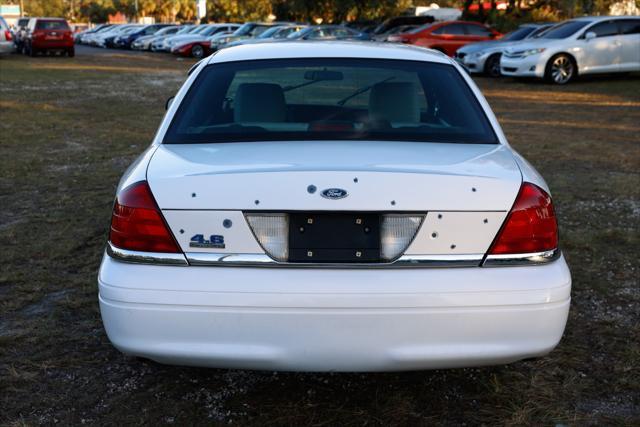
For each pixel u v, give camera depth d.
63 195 6.32
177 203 2.51
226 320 2.46
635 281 4.36
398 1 40.62
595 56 17.58
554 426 2.80
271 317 2.44
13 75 20.09
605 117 12.12
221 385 3.11
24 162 7.78
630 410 2.93
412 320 2.45
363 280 2.45
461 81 3.47
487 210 2.52
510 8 36.50
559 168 7.80
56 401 2.95
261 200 2.47
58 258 4.66
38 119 11.29
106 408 2.90
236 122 3.17
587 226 5.54
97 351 3.40
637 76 19.45
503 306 2.48
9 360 3.28
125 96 15.16
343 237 2.48
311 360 2.48
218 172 2.55
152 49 37.06
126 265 2.55
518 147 9.07
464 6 37.53
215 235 2.49
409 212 2.48
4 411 2.86
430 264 2.49
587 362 3.33
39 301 3.96
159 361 2.56
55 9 107.06
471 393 3.05
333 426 2.80
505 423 2.83
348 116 3.22
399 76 3.42
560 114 12.51
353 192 2.47
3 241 4.97
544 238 2.58
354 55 3.58
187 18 90.44
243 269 2.48
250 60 3.53
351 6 40.06
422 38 23.72
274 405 2.94
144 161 2.84
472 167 2.66
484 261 2.52
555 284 2.53
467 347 2.49
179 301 2.46
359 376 3.19
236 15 61.69
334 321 2.44
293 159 2.69
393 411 2.90
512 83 18.25
